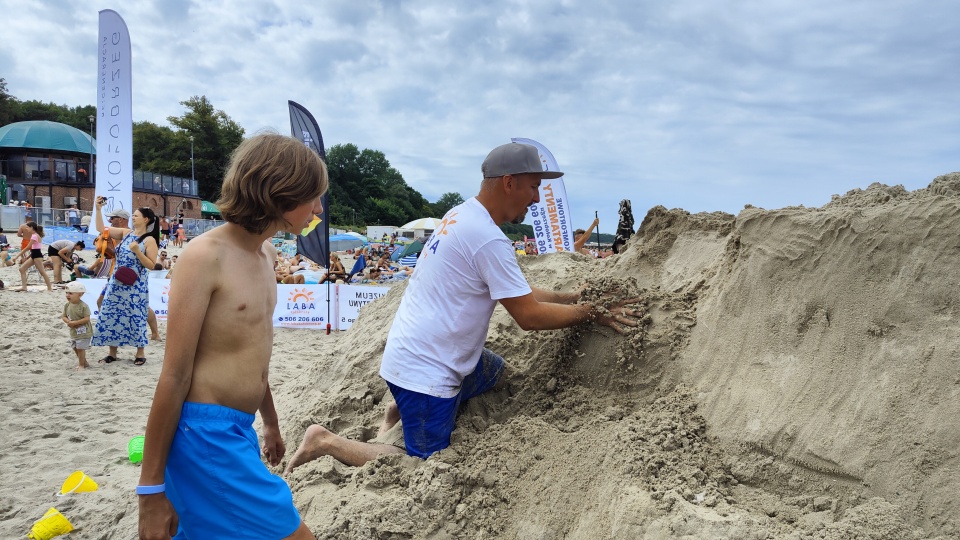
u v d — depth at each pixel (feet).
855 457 7.25
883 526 6.60
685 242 11.80
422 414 9.28
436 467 8.70
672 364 9.57
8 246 63.93
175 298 5.68
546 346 10.68
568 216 32.42
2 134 123.54
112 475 13.57
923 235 7.83
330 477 9.43
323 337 32.81
